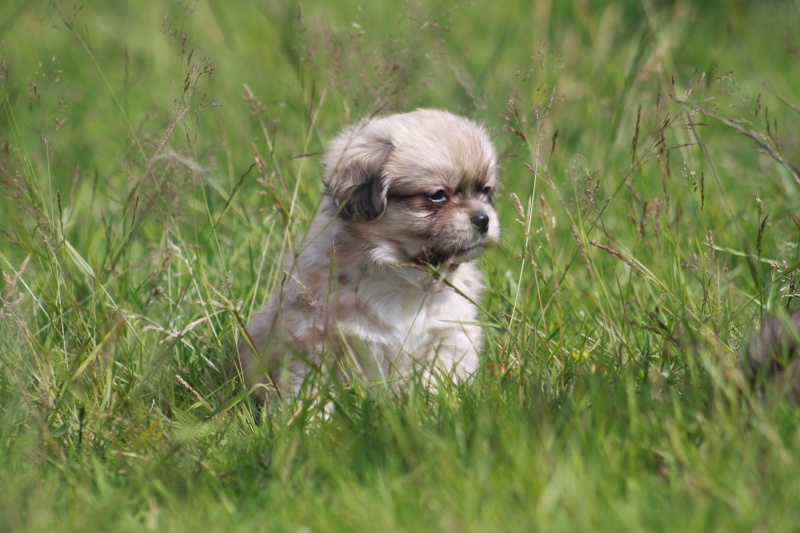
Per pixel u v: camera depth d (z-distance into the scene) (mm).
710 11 15227
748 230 8922
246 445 6121
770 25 15102
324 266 7344
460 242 7312
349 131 8070
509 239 8703
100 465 5871
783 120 11820
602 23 13492
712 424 5234
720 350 5996
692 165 9508
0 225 9734
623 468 5004
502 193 9078
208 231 9602
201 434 6234
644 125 10805
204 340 7723
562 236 9367
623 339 6957
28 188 7652
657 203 7645
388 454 5348
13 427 6324
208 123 11898
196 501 5105
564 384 6516
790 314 6121
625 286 8094
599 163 10211
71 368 6820
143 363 7367
